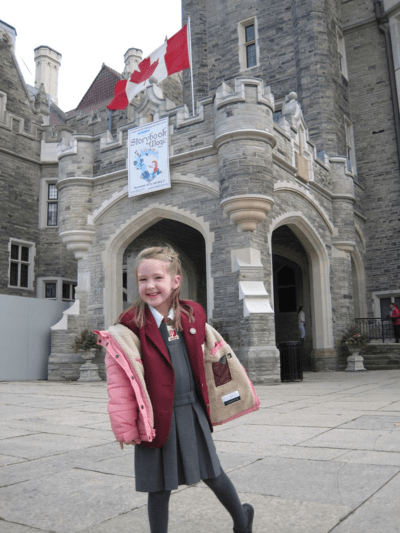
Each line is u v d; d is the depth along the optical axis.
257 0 21.41
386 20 21.11
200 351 2.19
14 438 5.02
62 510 2.81
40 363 14.55
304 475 3.32
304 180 14.95
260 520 2.52
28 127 19.92
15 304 14.06
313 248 15.87
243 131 12.05
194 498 2.95
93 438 4.98
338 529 2.35
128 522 2.60
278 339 20.22
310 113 19.12
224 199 12.16
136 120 14.48
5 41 19.66
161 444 2.00
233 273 12.23
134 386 1.99
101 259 14.64
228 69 21.72
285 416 6.02
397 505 2.63
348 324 16.45
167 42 15.45
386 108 20.86
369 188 20.77
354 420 5.50
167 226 16.80
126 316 2.18
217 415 2.29
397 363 15.97
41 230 19.81
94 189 15.09
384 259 19.97
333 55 20.38
